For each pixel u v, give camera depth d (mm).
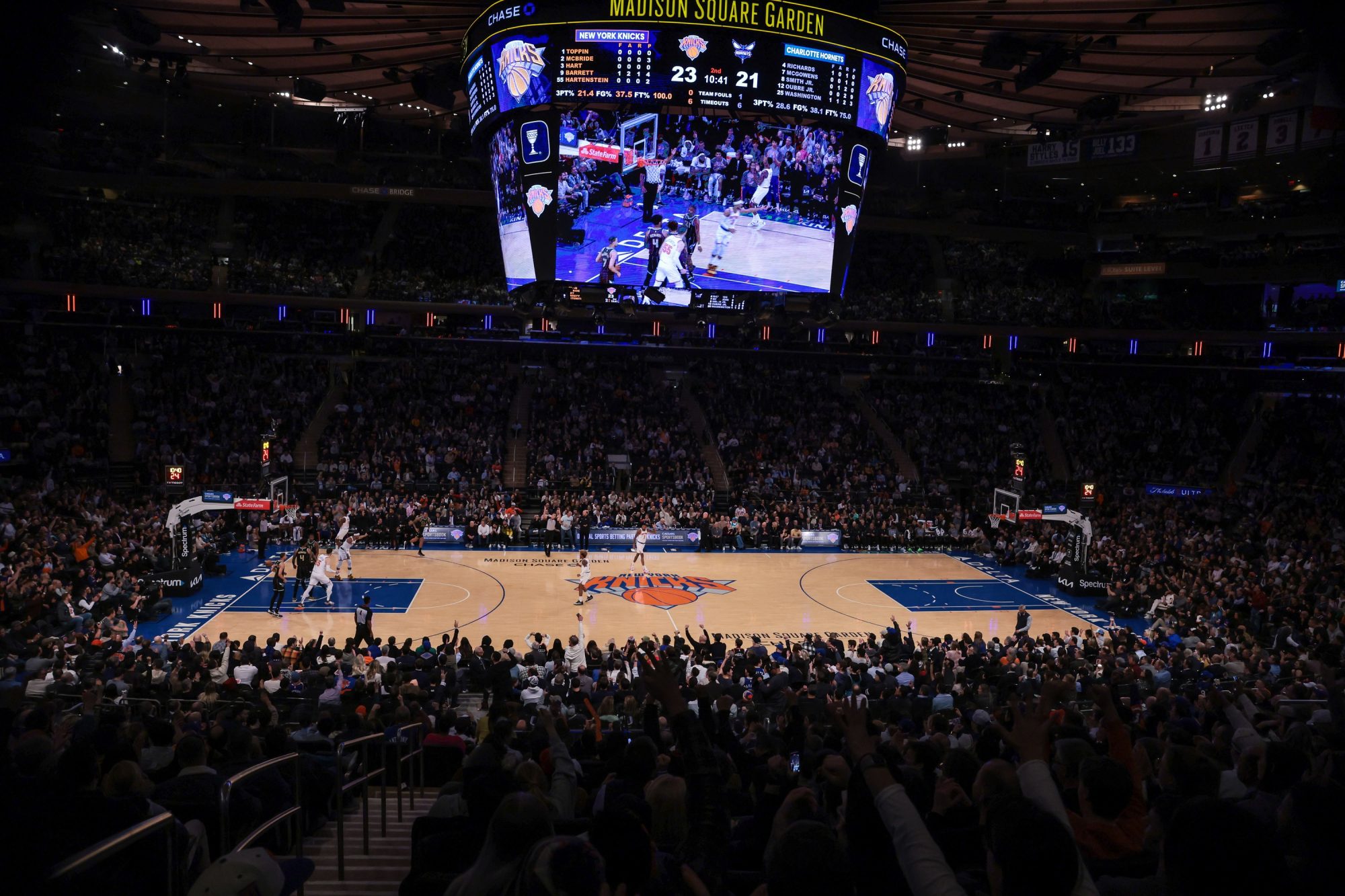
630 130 26578
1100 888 3617
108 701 15211
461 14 27781
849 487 45500
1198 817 2369
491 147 28234
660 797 4816
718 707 10125
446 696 18078
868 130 27219
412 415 46562
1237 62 31312
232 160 47719
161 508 35406
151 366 45062
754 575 36188
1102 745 7664
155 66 39438
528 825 2846
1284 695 13867
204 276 46469
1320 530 37312
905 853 2600
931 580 36156
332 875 7379
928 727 11820
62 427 40500
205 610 29188
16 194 43875
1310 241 46938
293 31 28938
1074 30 26297
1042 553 37062
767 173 27172
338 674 19391
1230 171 45375
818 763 8031
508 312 48969
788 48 25875
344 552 33500
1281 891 2248
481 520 39969
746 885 4988
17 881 3432
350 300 47750
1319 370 46750
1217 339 48719
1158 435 49562
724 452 47750
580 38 25594
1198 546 35938
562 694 17719
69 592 25500
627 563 37469
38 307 44281
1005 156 49844
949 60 32031
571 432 46719
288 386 46594
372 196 47938
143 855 4254
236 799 6102
